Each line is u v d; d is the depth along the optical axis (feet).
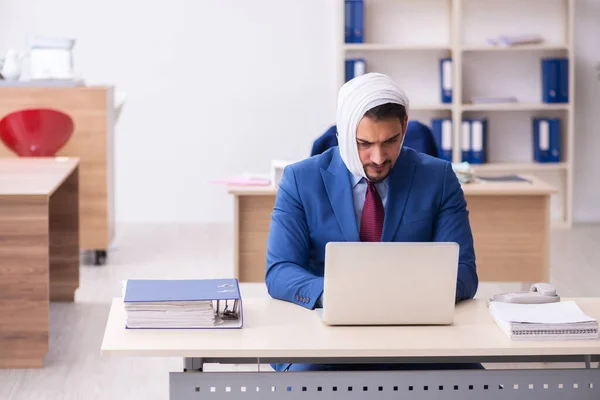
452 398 8.63
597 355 8.91
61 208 19.57
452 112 27.89
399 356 8.39
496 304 9.16
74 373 15.33
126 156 28.55
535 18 28.27
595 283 21.52
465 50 27.89
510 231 17.99
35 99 22.36
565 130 28.35
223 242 26.00
